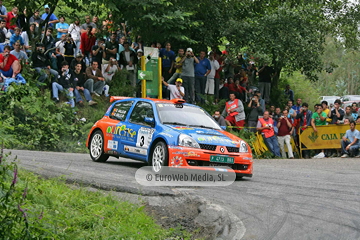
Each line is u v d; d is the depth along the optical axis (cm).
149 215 1173
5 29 3116
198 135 1695
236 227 1091
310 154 3478
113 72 3419
